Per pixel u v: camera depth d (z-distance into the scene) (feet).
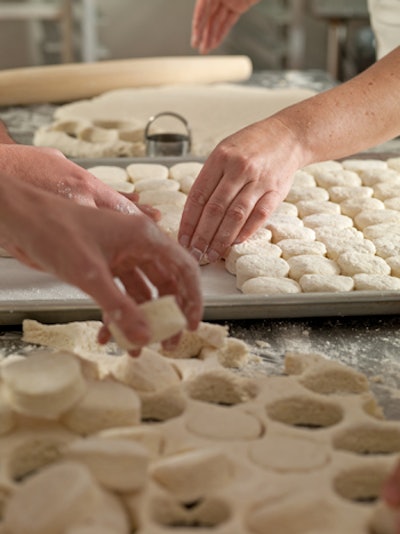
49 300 3.87
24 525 2.32
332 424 3.28
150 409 3.30
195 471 2.66
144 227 2.99
